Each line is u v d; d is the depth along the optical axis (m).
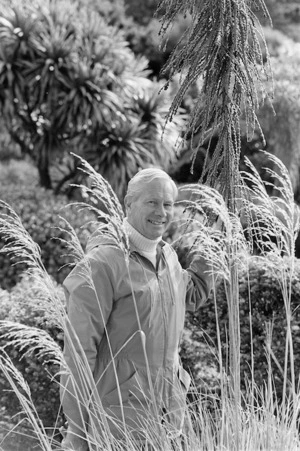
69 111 8.99
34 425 2.89
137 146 9.19
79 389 2.70
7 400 4.15
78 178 9.28
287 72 9.94
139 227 2.88
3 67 9.05
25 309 4.22
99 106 9.01
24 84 9.12
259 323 4.36
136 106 9.42
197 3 3.02
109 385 2.85
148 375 2.75
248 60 3.07
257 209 2.99
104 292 2.81
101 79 9.11
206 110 2.99
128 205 2.93
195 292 3.18
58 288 4.50
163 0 3.08
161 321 2.89
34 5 9.38
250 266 4.39
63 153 9.60
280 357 4.32
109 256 2.83
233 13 2.95
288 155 9.77
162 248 2.98
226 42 2.96
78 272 2.84
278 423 2.92
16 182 11.39
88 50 9.27
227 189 3.00
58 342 4.08
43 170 9.77
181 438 2.92
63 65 9.10
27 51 9.24
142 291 2.84
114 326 2.86
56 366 4.08
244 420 2.96
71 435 2.86
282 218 5.58
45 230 6.94
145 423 2.79
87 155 9.23
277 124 9.73
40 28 9.24
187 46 2.99
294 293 4.33
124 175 9.04
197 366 4.32
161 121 9.37
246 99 3.04
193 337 4.51
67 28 9.42
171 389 2.90
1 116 9.35
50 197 7.96
